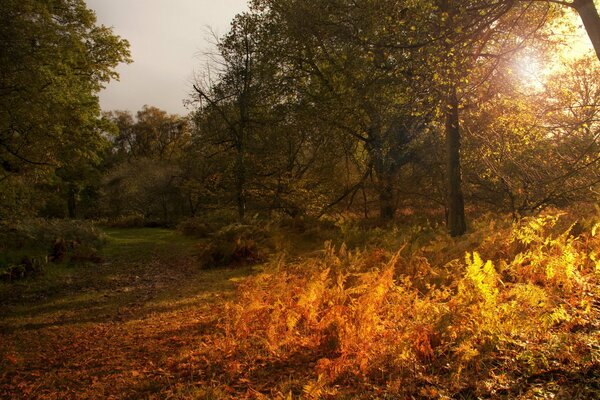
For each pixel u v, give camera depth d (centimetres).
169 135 6719
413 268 830
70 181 4322
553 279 681
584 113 1412
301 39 1672
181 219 3425
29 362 644
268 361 543
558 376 409
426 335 484
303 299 623
